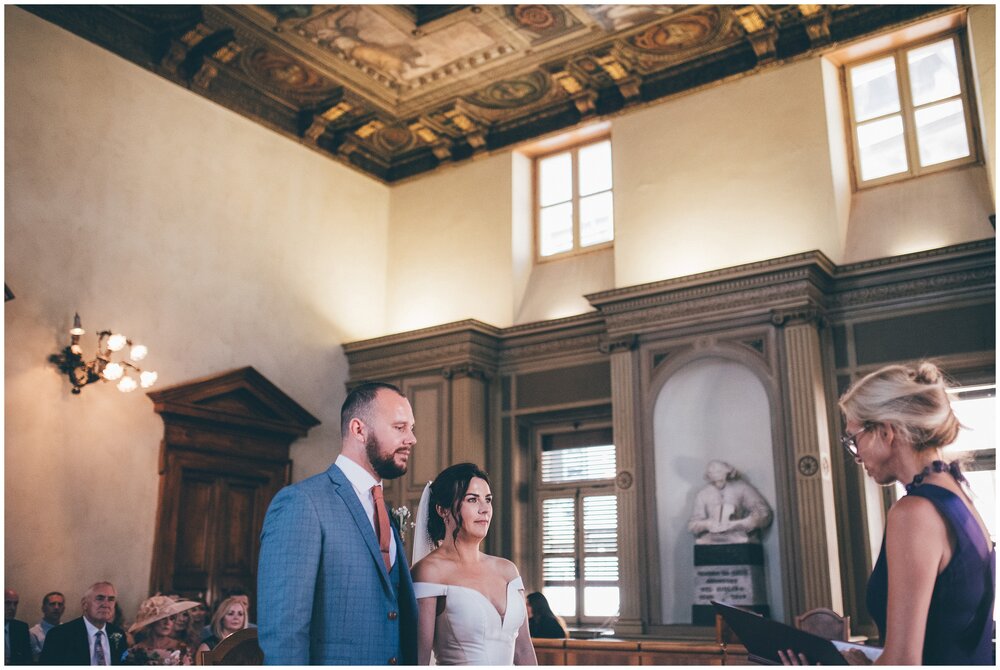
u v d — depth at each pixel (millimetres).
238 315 9820
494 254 10984
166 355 9008
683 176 9773
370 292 11586
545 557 10164
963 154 8633
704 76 9898
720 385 8703
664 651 5992
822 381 8250
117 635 5832
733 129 9562
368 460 2664
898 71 9133
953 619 1754
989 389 7738
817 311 8219
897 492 8172
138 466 8547
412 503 10086
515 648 3002
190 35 9352
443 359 10281
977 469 7660
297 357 10414
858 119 9320
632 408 8984
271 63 10117
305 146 11070
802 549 7785
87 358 8305
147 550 8477
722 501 8156
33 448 7773
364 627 2430
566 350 10070
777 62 9422
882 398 1924
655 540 8586
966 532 1773
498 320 10750
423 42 9812
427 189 11828
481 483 2959
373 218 11852
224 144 10047
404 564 2660
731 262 9234
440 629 2801
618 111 10453
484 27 9539
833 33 9195
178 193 9438
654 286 8922
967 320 7852
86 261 8469
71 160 8508
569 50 9875
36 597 7574
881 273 8281
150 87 9359
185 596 8711
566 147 11195
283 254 10500
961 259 7918
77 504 8008
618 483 8906
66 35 8656
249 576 9398
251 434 9648
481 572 2904
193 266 9445
